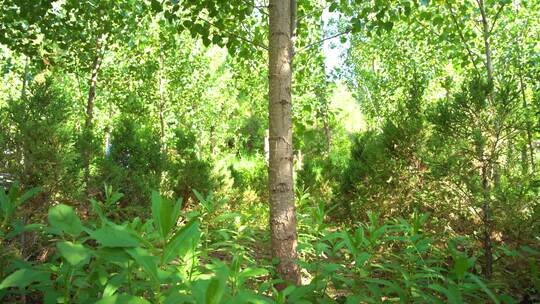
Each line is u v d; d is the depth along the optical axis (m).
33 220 3.85
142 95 15.90
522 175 4.29
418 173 5.62
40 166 4.38
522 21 11.01
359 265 2.42
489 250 4.05
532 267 2.05
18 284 1.52
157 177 7.51
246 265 3.82
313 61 9.54
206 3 5.70
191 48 16.47
